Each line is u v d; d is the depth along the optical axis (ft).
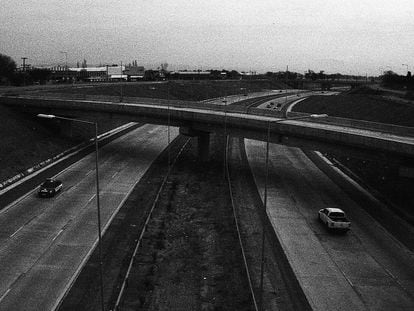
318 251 131.44
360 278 115.65
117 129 336.49
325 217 148.77
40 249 127.34
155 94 515.91
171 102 288.92
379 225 153.17
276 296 105.29
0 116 270.87
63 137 281.74
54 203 167.63
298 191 191.62
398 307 102.01
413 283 113.91
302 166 238.27
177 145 295.69
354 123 213.05
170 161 247.09
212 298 103.96
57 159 238.48
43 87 417.49
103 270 115.55
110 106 270.46
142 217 156.56
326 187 198.39
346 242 138.72
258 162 247.09
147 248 130.31
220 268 119.24
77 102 278.67
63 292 103.96
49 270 114.73
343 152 184.96
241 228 148.36
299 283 111.96
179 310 98.53
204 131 244.01
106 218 153.99
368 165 226.17
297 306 101.19
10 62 541.75
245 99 594.65
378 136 188.24
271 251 130.41
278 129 204.03
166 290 107.04
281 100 604.49
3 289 104.68
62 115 289.53
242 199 179.52
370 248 134.62
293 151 279.49
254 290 107.76
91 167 225.97
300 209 168.45
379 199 182.19
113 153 260.83
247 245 134.41
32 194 177.68
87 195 179.01
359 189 196.65
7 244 129.80
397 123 314.14
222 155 265.54
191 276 114.42
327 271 118.93
